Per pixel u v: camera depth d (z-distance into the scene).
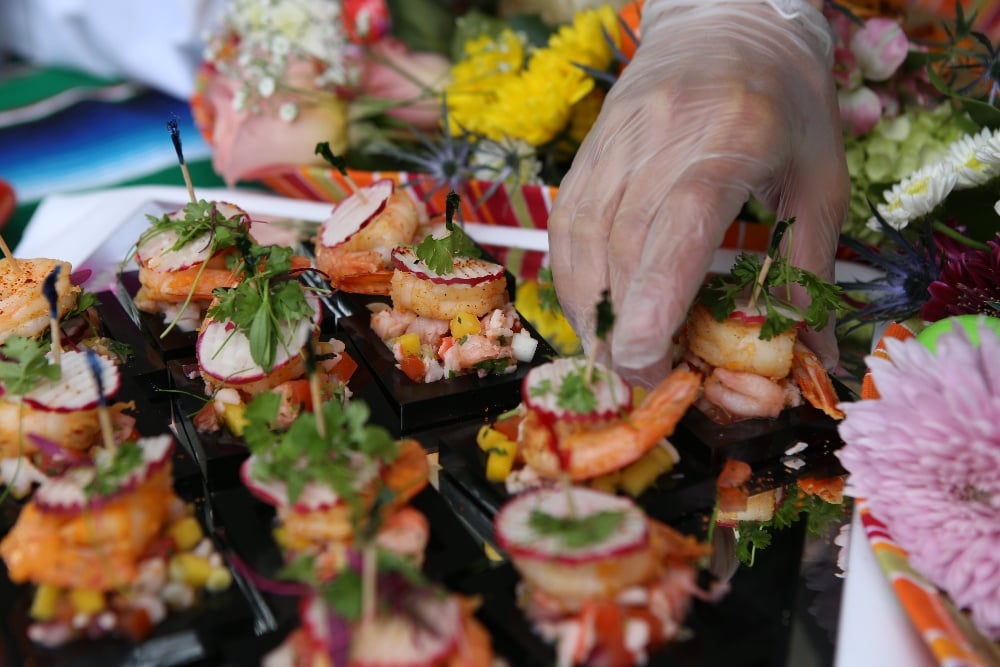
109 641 0.31
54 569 0.31
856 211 0.50
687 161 0.40
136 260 0.45
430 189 0.53
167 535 0.33
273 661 0.30
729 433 0.37
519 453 0.36
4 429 0.35
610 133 0.43
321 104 0.59
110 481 0.32
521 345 0.42
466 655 0.29
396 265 0.43
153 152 0.67
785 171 0.43
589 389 0.35
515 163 0.53
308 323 0.39
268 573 0.33
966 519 0.32
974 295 0.39
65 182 0.63
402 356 0.41
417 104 0.60
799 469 0.37
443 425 0.40
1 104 0.73
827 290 0.39
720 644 0.30
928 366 0.34
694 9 0.47
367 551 0.29
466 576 0.33
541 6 0.60
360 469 0.33
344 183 0.55
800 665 0.31
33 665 0.30
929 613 0.30
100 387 0.32
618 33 0.54
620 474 0.36
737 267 0.39
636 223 0.39
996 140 0.40
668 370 0.39
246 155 0.58
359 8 0.59
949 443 0.32
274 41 0.58
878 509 0.33
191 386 0.40
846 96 0.50
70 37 0.76
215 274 0.43
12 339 0.36
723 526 0.35
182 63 0.73
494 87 0.56
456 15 0.62
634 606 0.31
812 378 0.39
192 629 0.31
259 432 0.34
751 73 0.42
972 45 0.52
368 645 0.29
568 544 0.30
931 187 0.42
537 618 0.31
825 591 0.33
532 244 0.50
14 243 0.57
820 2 0.48
